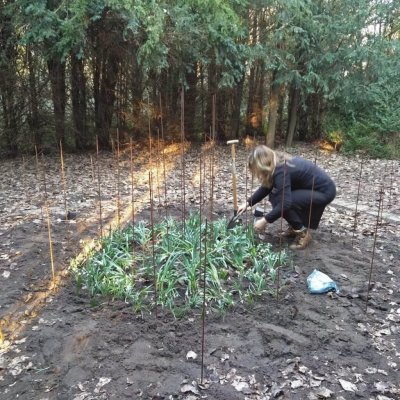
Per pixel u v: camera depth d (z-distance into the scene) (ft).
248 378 8.05
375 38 35.78
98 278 11.02
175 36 28.35
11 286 11.28
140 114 35.65
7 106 30.86
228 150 36.78
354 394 7.70
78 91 33.60
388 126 36.22
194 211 17.19
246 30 33.68
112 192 21.93
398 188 24.16
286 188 12.64
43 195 21.40
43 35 24.79
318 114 41.01
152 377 8.06
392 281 11.78
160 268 11.37
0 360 8.59
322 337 9.19
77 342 9.00
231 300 10.23
